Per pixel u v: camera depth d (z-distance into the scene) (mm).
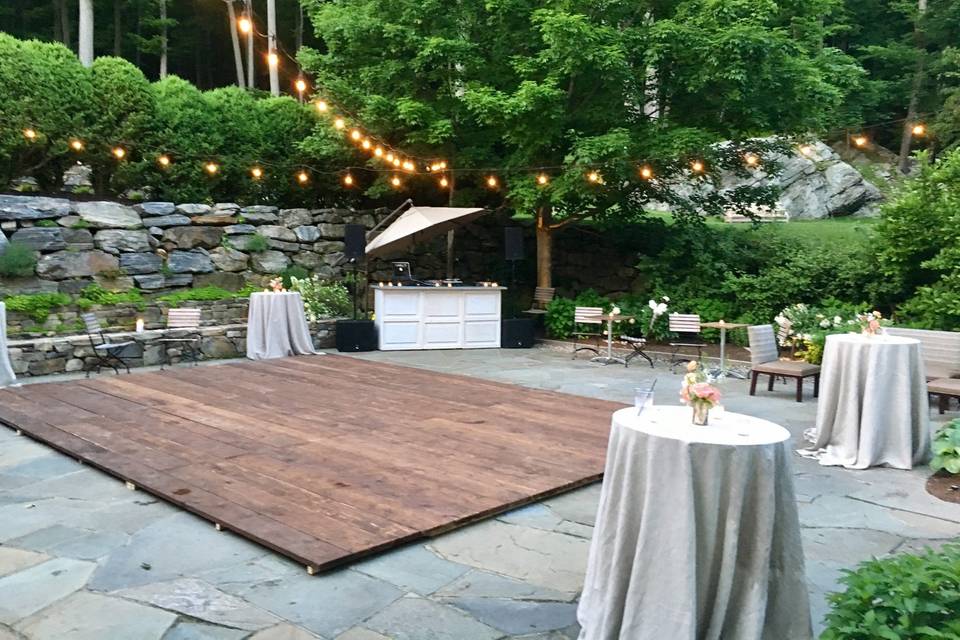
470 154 12453
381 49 11922
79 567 3332
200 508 3988
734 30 9703
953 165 9461
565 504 4289
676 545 2375
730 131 11625
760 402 7340
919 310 9359
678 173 12422
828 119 13047
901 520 4039
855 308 10164
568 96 11062
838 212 16453
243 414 6398
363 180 14227
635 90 11125
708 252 12500
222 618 2842
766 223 14758
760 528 2422
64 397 7121
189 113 12297
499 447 5348
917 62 18484
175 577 3230
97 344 9109
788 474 2549
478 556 3508
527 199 11406
